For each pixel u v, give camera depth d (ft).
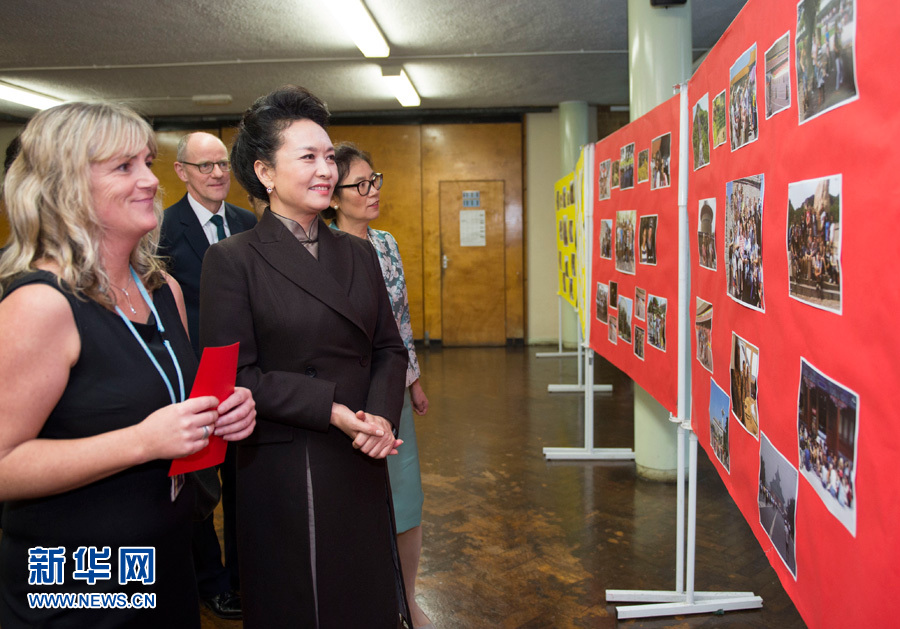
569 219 17.93
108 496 3.44
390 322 5.29
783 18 3.97
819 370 3.51
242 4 15.49
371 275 5.13
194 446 3.34
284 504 4.48
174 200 29.12
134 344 3.53
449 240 29.25
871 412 2.91
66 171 3.26
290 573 4.47
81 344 3.30
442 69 21.99
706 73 6.11
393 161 28.96
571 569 8.75
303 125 4.56
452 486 12.10
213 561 7.81
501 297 29.40
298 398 4.31
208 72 21.65
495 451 14.15
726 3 16.46
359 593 4.58
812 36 3.49
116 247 3.62
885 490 2.78
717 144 5.75
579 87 24.88
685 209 7.14
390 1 15.72
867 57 2.85
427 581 8.53
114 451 3.19
